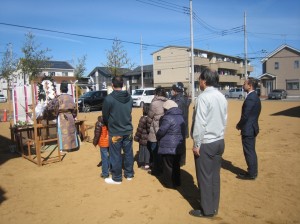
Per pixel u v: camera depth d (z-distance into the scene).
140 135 6.62
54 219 4.30
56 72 57.84
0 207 4.73
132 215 4.36
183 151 5.14
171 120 4.99
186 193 5.16
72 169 6.73
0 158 7.94
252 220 4.11
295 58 48.38
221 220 4.13
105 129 5.93
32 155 8.14
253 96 5.46
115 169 5.62
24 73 29.36
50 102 8.08
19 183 5.85
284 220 4.10
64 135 8.18
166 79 53.72
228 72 60.81
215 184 4.19
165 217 4.27
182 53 51.38
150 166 6.55
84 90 39.69
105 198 5.00
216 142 4.02
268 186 5.36
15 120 8.66
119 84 5.41
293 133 10.47
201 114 3.90
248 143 5.62
